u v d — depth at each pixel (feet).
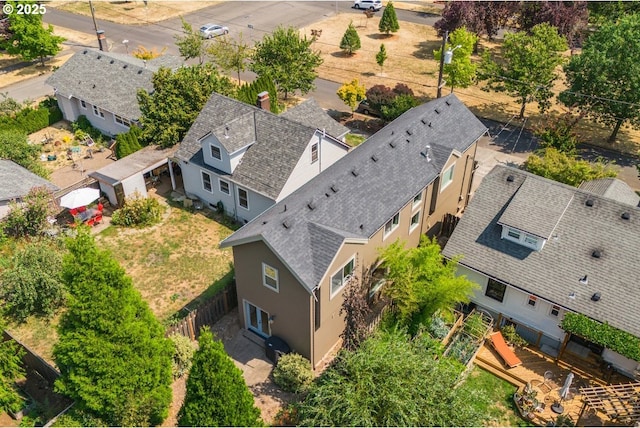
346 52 186.19
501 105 149.48
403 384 57.93
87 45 192.24
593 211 76.54
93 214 101.71
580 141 125.49
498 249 78.74
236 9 232.94
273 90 135.33
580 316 69.36
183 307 83.35
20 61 177.99
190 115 115.44
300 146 97.30
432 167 87.71
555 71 167.84
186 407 52.80
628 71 113.60
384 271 82.79
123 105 125.29
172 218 104.63
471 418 57.52
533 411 67.00
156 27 211.00
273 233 65.92
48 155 124.98
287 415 64.85
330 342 74.90
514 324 79.00
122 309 58.29
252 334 78.13
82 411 60.85
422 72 170.71
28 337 79.15
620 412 61.67
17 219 95.25
